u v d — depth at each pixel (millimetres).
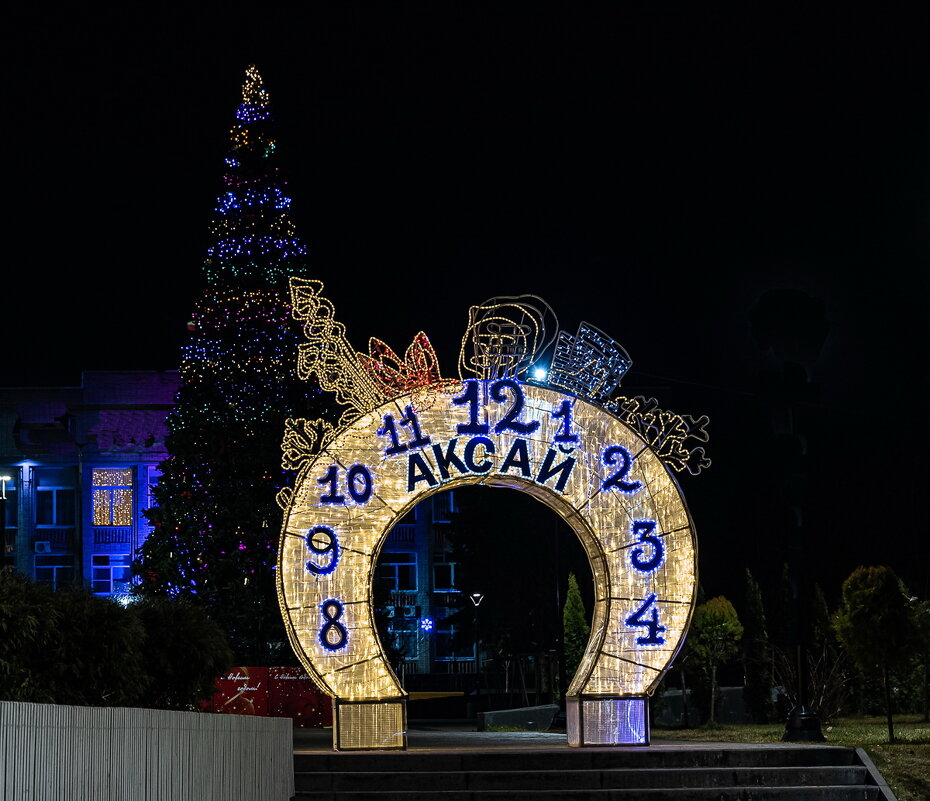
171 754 12078
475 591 60125
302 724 34250
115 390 64375
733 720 34688
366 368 20359
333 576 19766
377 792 17484
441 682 67125
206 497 38688
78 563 61250
